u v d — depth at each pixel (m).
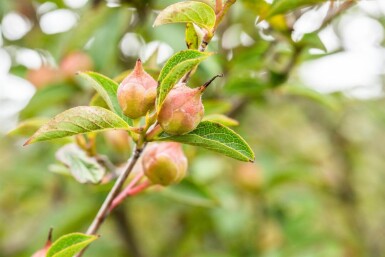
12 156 1.13
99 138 0.68
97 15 0.67
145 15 0.67
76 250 0.45
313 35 0.60
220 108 0.61
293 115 1.33
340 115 1.29
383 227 1.29
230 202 0.91
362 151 1.36
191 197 0.62
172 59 0.43
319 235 0.97
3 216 1.14
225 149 0.45
